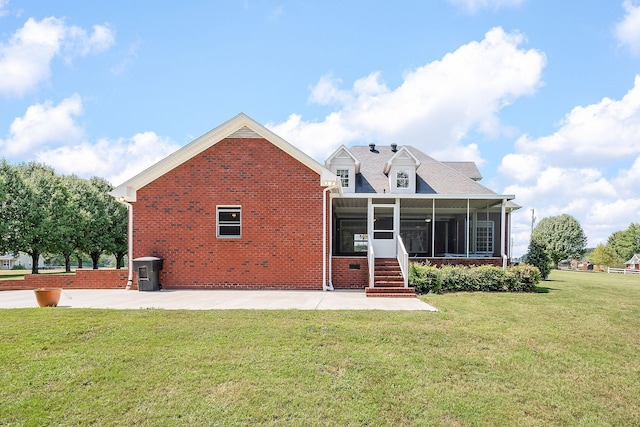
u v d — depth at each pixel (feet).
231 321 27.02
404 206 65.67
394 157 60.49
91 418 14.44
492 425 14.64
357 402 15.88
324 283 46.14
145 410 15.01
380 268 47.52
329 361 19.83
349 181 60.18
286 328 25.31
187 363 19.31
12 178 93.15
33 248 96.89
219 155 47.21
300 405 15.48
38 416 14.56
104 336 23.44
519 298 40.73
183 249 46.73
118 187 45.62
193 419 14.39
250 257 46.55
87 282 47.70
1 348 21.17
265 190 46.88
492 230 75.25
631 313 34.71
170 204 47.03
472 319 29.73
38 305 33.58
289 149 46.78
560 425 14.90
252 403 15.58
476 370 19.65
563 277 86.58
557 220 187.62
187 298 38.73
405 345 22.82
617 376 19.77
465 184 62.54
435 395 16.71
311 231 46.65
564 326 28.89
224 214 47.44
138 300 37.17
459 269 46.91
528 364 20.71
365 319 28.48
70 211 102.01
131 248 46.85
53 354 20.49
